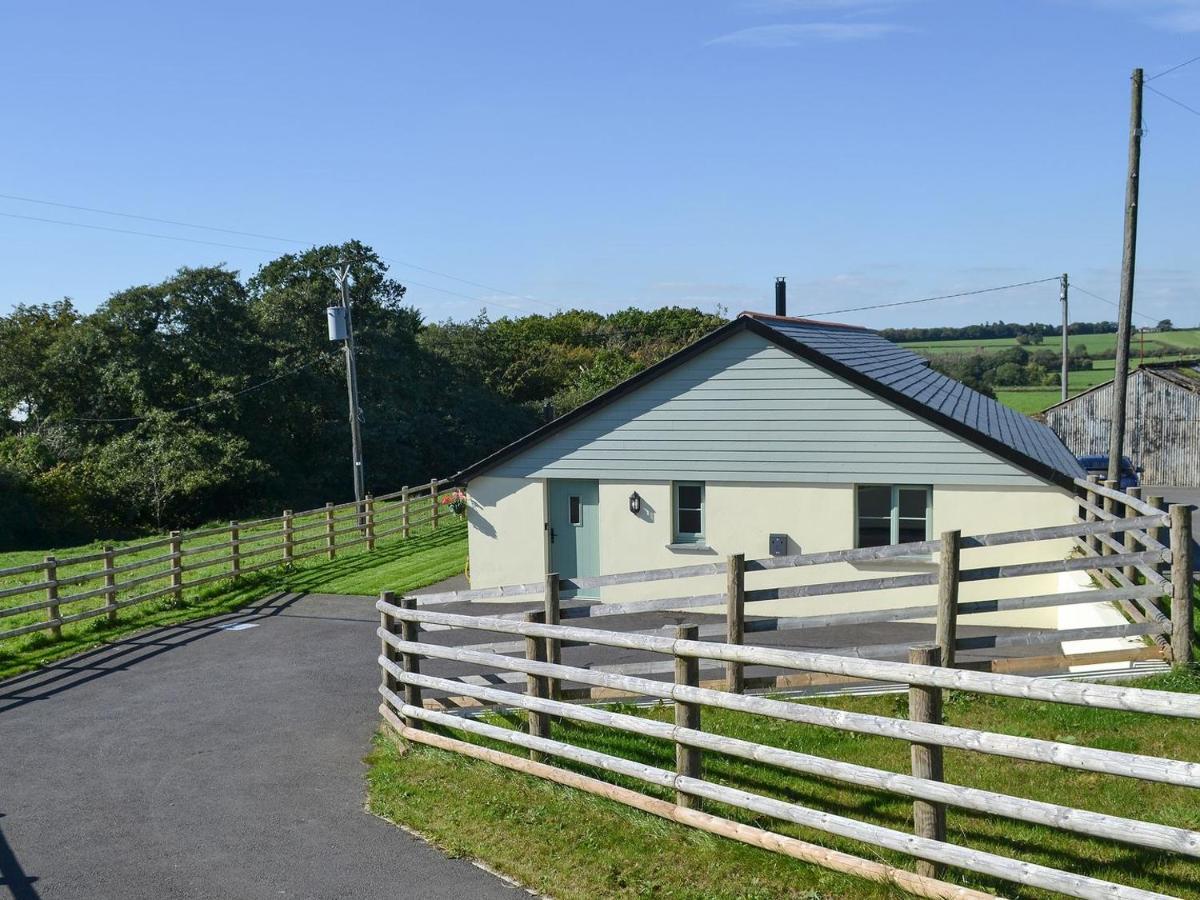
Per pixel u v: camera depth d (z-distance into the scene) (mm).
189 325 45656
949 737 5043
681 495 17047
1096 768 4457
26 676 13664
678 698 6613
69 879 6852
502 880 6363
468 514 18250
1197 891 5105
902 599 15547
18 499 38469
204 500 43719
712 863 6012
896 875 5309
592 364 68562
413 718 9422
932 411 15148
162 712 11492
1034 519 14828
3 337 46625
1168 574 9867
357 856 6926
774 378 16094
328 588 19938
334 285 53500
